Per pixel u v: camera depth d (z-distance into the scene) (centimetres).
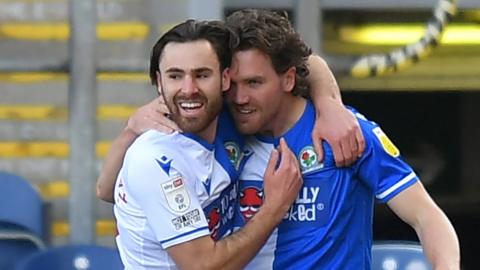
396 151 1088
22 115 1911
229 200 1066
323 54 1988
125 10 1903
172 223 1013
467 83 2100
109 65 1906
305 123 1078
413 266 1365
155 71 1033
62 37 1909
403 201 1080
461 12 2011
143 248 1044
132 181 1023
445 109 2522
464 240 2481
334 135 1062
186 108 1005
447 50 2061
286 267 1076
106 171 1122
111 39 1906
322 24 1975
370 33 1995
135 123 1082
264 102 1041
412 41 2005
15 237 1725
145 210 1023
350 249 1079
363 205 1088
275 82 1045
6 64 1902
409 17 2000
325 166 1066
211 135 1042
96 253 1537
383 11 1986
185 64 997
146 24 1905
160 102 1079
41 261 1524
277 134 1077
